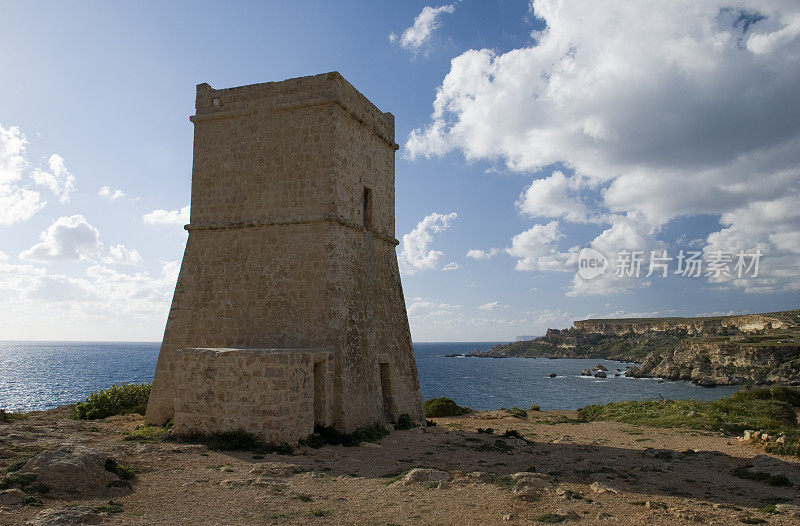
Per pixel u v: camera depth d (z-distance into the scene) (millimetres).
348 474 12984
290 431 15398
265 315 19828
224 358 15898
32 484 9836
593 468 14414
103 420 20875
